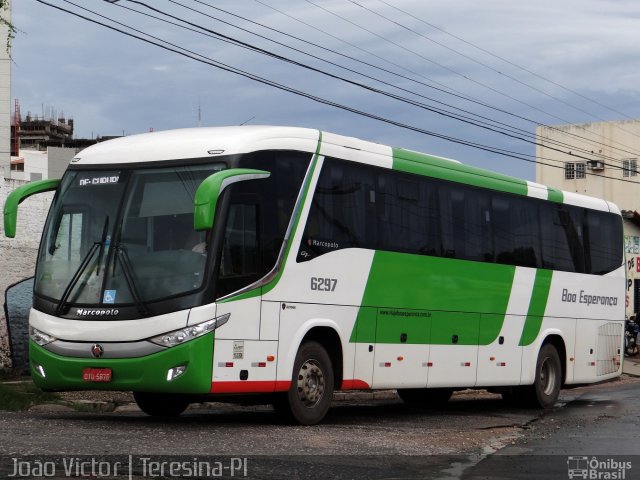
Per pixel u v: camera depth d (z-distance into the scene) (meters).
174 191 13.09
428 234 16.78
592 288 21.66
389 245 15.82
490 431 15.02
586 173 69.75
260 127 13.90
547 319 20.09
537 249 19.88
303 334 13.98
